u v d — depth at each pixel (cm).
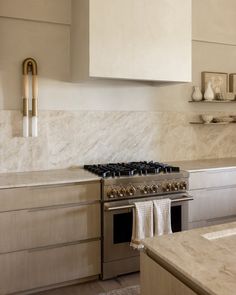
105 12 275
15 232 247
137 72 289
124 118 347
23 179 266
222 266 114
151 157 364
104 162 339
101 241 277
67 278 267
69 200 263
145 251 137
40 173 295
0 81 294
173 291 117
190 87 382
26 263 253
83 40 284
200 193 325
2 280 246
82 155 329
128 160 351
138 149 356
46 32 309
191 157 388
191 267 113
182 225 306
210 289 99
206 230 151
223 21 395
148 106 360
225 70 401
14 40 297
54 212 259
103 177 276
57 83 315
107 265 279
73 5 309
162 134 369
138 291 264
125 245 284
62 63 316
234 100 392
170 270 120
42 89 310
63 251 264
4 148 298
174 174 299
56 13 310
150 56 293
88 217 271
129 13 283
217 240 139
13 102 300
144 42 290
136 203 277
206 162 368
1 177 275
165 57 300
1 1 289
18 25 298
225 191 339
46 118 312
